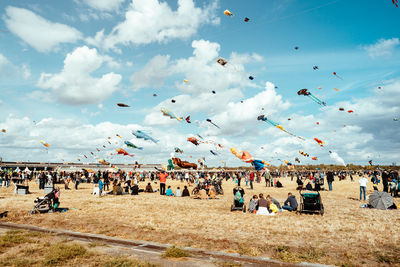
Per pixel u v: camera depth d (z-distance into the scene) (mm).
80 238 8656
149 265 5918
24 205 15398
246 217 12164
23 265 5879
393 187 20953
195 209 14656
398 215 12703
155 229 9703
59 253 6566
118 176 43250
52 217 11992
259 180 45188
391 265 6129
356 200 19266
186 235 8883
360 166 92062
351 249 7336
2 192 24312
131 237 8766
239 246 7660
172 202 17781
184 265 6070
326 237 8617
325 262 6340
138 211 13781
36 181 41156
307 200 13500
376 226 10148
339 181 49188
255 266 6180
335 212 13734
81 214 12758
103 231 9469
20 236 8359
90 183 41969
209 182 27359
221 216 12352
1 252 6852
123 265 5914
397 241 8102
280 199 20094
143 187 35562
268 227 10031
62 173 43562
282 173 68062
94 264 6027
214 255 6945
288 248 7414
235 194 14391
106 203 17031
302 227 10055
